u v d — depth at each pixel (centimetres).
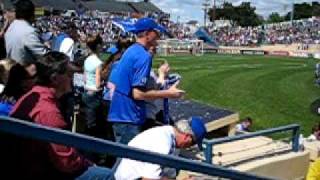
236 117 833
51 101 334
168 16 10719
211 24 13950
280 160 737
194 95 2998
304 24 11500
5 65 464
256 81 3638
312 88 3375
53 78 339
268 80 3716
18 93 366
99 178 380
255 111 2514
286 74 4178
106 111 786
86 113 784
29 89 348
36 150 294
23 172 287
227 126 826
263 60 6012
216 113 823
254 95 2997
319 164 681
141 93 550
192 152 656
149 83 578
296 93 3117
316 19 11875
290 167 755
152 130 435
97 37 844
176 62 5031
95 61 804
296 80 3781
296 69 4712
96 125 786
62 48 960
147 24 550
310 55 7619
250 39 10200
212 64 5028
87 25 7525
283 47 9225
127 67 548
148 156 206
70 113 553
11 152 276
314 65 5378
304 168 780
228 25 14038
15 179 282
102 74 796
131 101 556
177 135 445
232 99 2867
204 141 652
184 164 223
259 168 702
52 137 175
